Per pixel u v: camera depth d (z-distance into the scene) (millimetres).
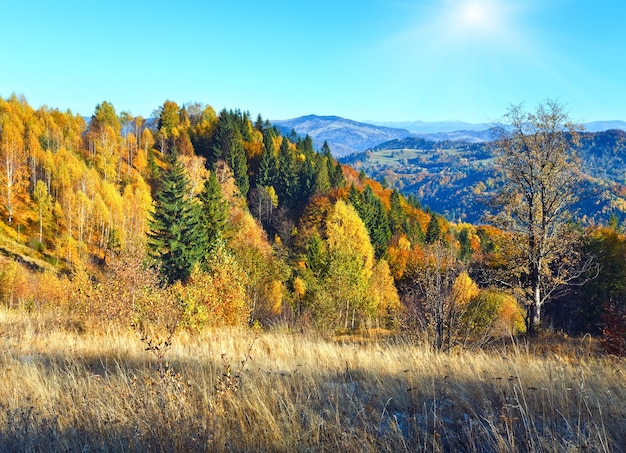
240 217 56406
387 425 3391
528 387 4004
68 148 77312
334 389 4277
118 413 3404
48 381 4484
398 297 35656
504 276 19484
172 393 3699
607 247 27656
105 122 88750
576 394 3801
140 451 2844
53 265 49531
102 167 75688
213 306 12781
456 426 3383
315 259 43938
